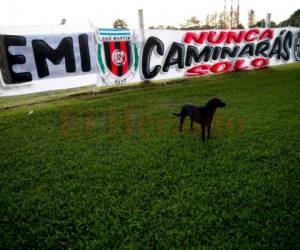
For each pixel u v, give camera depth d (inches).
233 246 98.0
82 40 335.9
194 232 105.3
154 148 185.5
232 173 148.6
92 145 194.7
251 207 119.5
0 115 276.5
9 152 185.0
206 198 125.7
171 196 127.6
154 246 99.4
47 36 311.3
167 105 301.6
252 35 522.3
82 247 99.8
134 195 129.6
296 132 206.8
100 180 144.6
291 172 148.4
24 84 303.6
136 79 393.7
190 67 448.8
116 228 108.3
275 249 96.4
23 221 115.6
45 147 192.7
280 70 559.8
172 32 413.1
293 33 589.3
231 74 506.9
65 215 117.5
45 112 281.6
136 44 381.7
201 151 178.4
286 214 114.1
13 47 291.7
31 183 144.9
